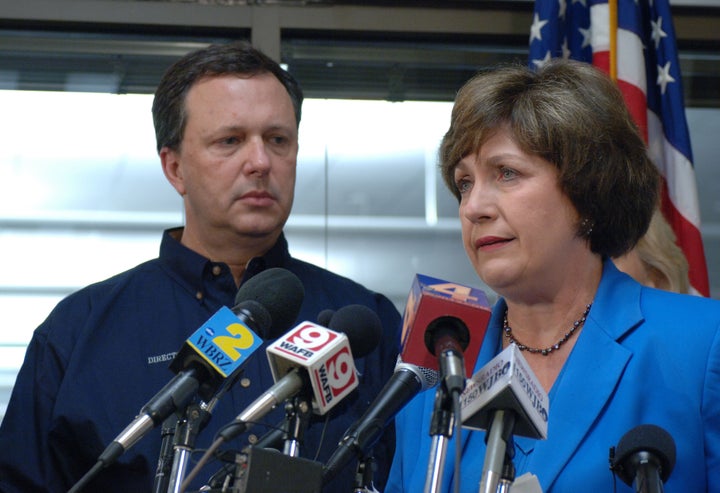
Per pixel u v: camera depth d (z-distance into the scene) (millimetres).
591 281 4250
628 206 4176
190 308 5480
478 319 3348
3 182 7785
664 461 3184
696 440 3779
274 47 8320
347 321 3738
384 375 5461
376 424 3340
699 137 8523
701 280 7266
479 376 3352
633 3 7609
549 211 4074
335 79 8430
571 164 4039
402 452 4359
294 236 8023
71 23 8172
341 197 8125
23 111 7980
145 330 5383
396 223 8109
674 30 7809
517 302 4242
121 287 5539
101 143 7980
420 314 3355
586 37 7691
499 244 4105
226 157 5531
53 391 5211
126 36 8281
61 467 5125
